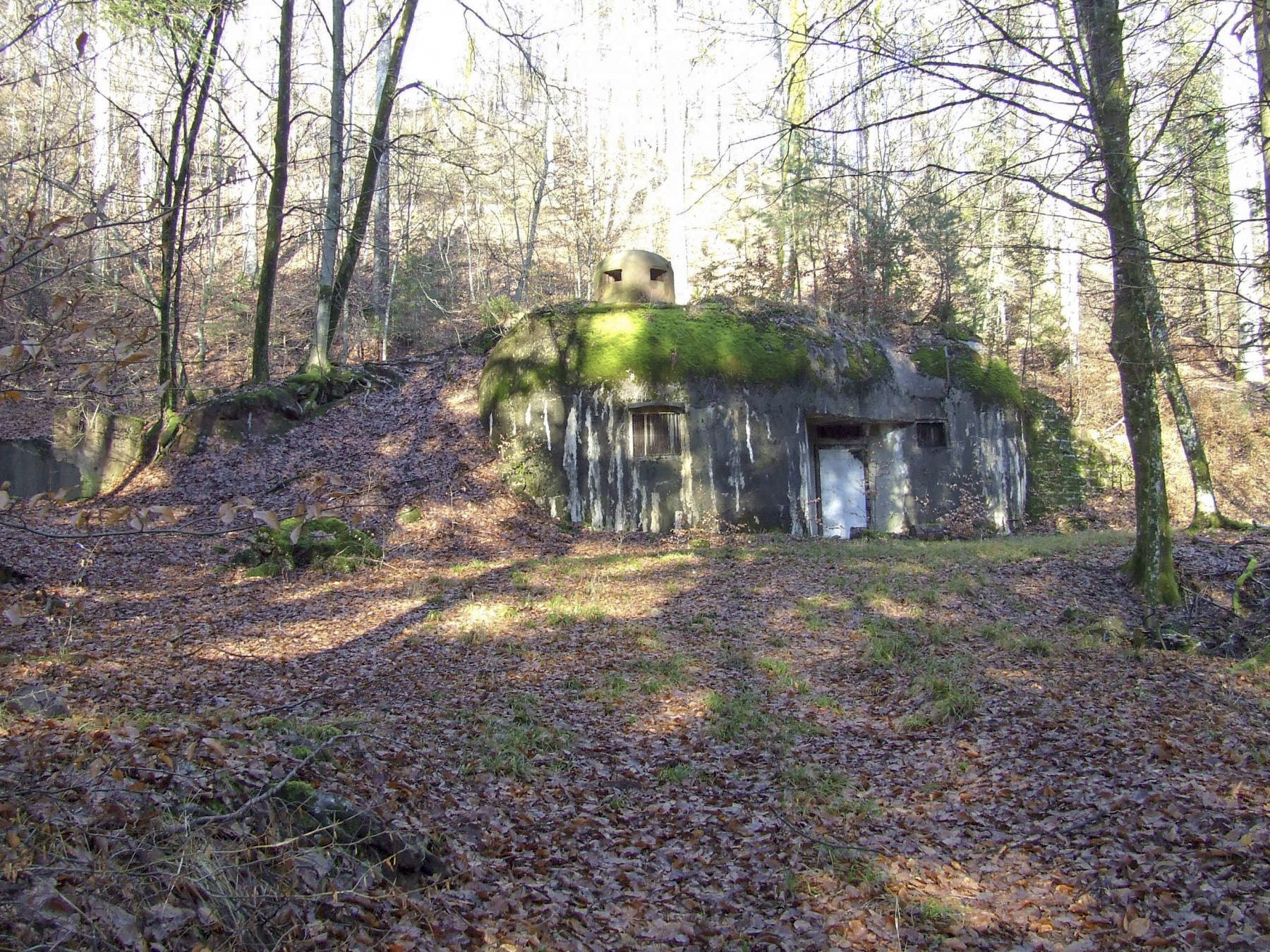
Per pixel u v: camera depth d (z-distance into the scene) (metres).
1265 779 7.13
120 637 11.14
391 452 21.09
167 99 22.72
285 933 4.32
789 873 6.12
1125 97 9.20
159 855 4.33
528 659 10.77
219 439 20.77
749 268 26.45
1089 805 6.96
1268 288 11.55
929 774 7.96
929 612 12.70
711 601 13.53
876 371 22.06
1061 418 25.97
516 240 38.56
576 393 20.34
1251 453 25.48
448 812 6.48
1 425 23.56
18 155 8.31
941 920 5.55
